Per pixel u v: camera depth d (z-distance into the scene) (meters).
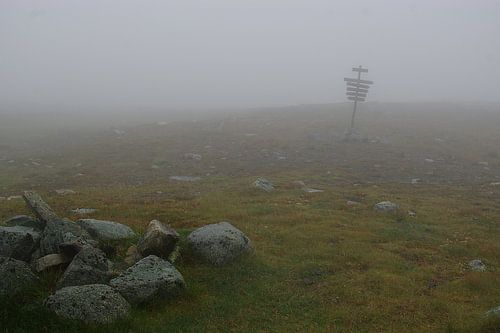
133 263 13.45
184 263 14.35
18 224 15.48
